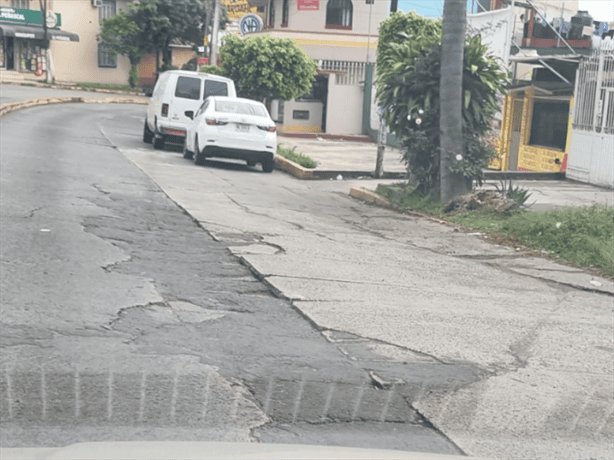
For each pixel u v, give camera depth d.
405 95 13.64
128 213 9.74
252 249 8.19
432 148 13.41
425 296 6.75
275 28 34.12
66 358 4.40
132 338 4.88
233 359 4.64
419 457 1.32
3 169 12.38
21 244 7.35
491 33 22.58
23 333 4.79
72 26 53.16
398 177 18.42
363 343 5.16
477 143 13.02
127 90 53.97
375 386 4.35
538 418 4.01
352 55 33.12
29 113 27.80
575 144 18.97
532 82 21.88
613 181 17.50
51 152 15.77
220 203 11.59
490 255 9.31
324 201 13.60
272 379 4.33
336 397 4.11
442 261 8.66
